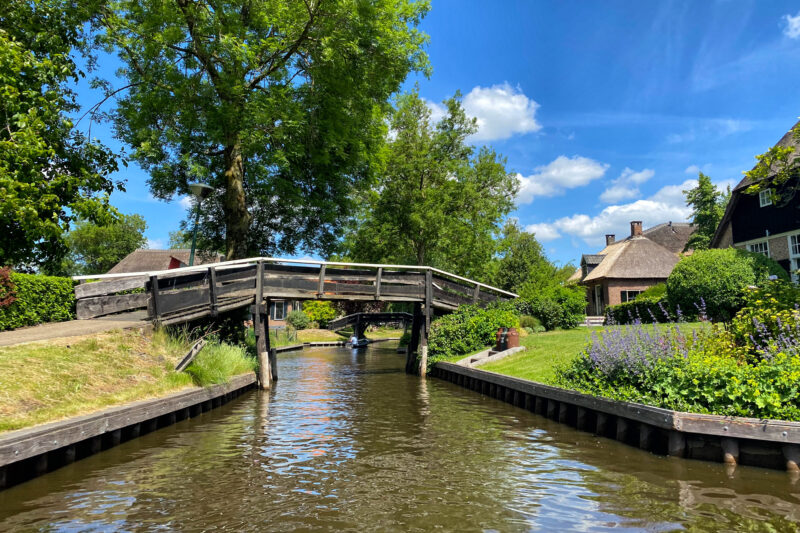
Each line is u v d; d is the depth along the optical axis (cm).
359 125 1958
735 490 563
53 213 1373
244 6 1714
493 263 3469
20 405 701
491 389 1392
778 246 2256
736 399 695
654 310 1992
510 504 528
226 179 1886
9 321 1229
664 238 5191
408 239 3128
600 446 793
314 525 475
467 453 753
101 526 474
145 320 1285
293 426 977
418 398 1371
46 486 595
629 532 451
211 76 1759
